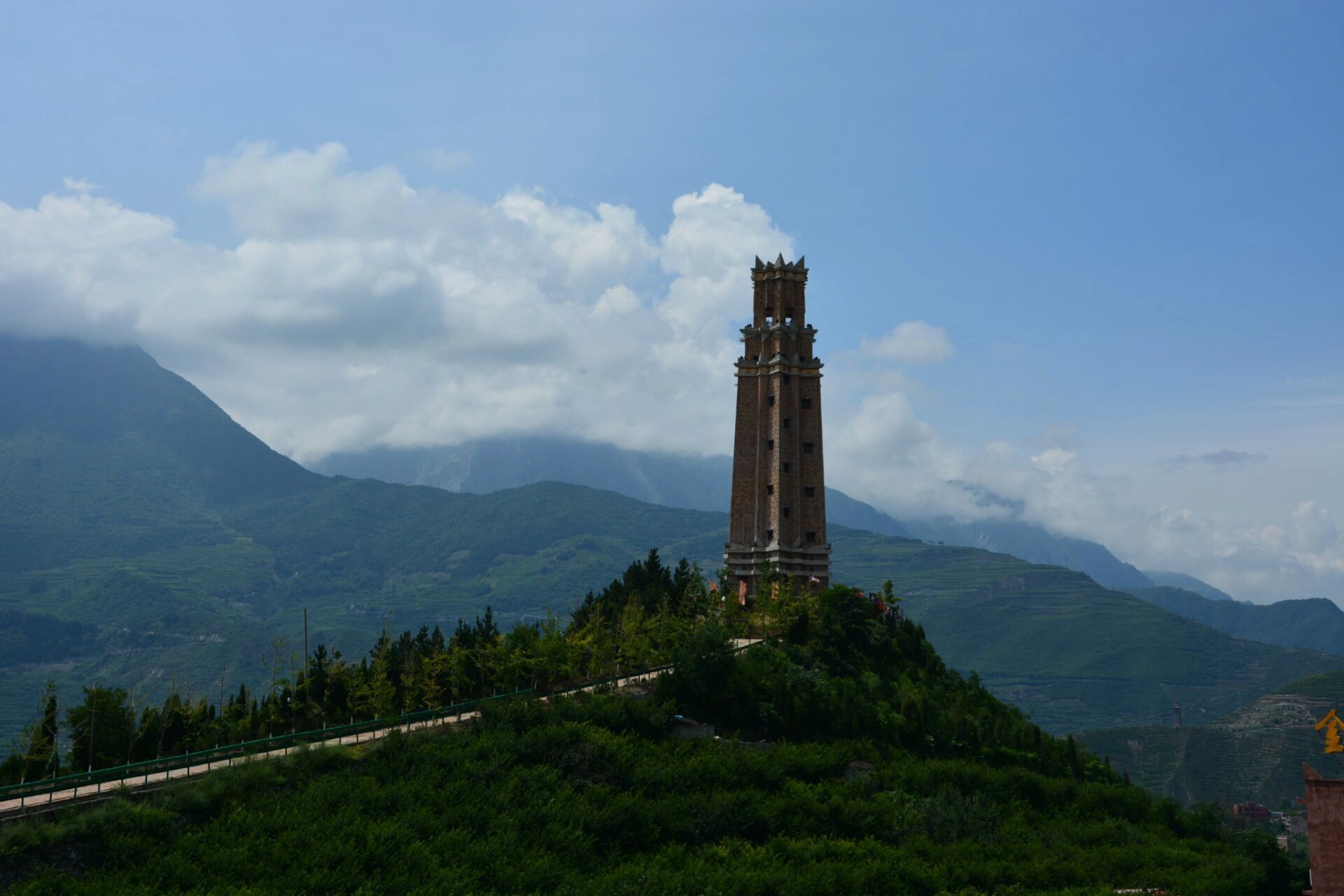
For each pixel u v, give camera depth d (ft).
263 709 403.54
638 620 491.72
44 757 339.36
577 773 351.67
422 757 344.08
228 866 270.05
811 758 394.73
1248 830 557.74
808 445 611.47
